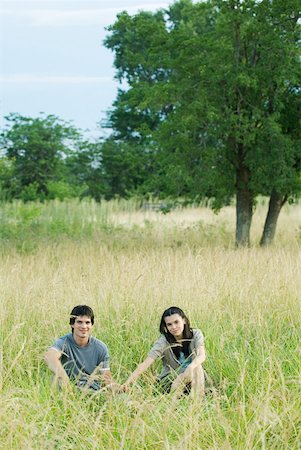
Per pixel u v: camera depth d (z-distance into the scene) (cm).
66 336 785
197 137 2036
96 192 4944
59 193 4478
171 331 792
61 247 1784
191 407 614
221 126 1952
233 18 1919
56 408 630
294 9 1944
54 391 681
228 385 761
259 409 598
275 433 584
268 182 1972
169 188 2091
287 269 1173
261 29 1925
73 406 618
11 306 999
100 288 1062
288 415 600
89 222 2595
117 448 568
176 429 595
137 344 915
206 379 781
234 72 1920
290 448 569
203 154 2031
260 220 2778
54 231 2383
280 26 1977
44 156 4850
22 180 4806
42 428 577
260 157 1953
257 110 1939
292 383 692
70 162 4969
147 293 1034
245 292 1055
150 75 4703
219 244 2030
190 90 2000
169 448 544
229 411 639
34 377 809
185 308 996
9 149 4784
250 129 1938
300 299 1035
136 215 2919
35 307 991
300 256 1320
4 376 731
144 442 567
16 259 1466
